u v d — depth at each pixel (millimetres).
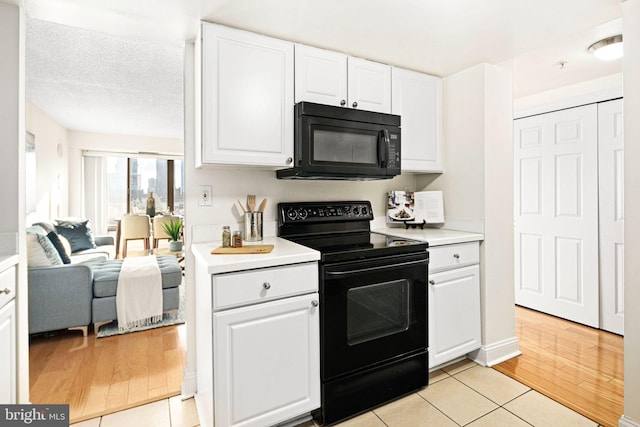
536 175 3170
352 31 1825
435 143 2438
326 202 2270
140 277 2859
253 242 1934
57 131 5121
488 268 2254
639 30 1516
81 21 1693
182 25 1718
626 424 1585
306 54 1901
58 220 4316
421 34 1861
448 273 2090
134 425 1670
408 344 1890
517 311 3223
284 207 2123
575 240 2916
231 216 2047
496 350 2271
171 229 5363
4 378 1421
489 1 1571
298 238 2121
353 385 1719
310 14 1653
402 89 2268
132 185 6629
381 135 2039
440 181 2551
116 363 2281
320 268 1641
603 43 2232
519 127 3293
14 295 1525
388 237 2166
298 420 1711
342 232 2295
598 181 2762
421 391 1953
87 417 1721
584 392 1913
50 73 3193
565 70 2709
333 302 1646
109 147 6035
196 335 1888
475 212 2293
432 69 2340
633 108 1542
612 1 1574
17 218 1553
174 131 5852
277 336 1521
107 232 6410
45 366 2236
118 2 1515
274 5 1566
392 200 2559
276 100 1817
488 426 1651
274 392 1518
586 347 2471
